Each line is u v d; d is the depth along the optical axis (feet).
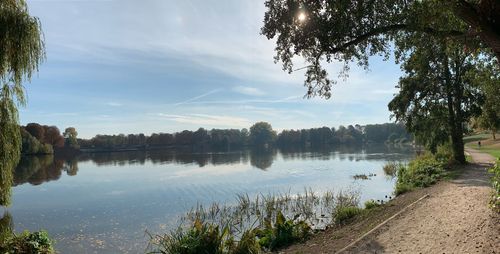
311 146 533.96
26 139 307.78
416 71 91.35
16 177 150.00
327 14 30.14
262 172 146.72
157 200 86.07
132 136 497.05
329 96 36.40
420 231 31.48
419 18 27.40
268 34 32.07
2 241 36.06
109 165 221.05
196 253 30.99
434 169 78.74
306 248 33.09
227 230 33.71
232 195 88.33
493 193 37.11
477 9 23.90
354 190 85.15
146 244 49.21
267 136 574.97
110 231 57.31
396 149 343.26
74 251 46.98
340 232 37.76
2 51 33.55
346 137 588.91
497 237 27.35
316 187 94.58
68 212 74.13
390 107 101.96
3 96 35.12
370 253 27.04
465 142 290.76
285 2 30.45
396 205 46.73
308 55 33.81
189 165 201.98
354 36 31.78
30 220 66.85
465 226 31.45
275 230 38.65
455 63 91.15
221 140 554.46
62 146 390.42
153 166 202.59
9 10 34.09
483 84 71.92
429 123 98.63
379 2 29.50
